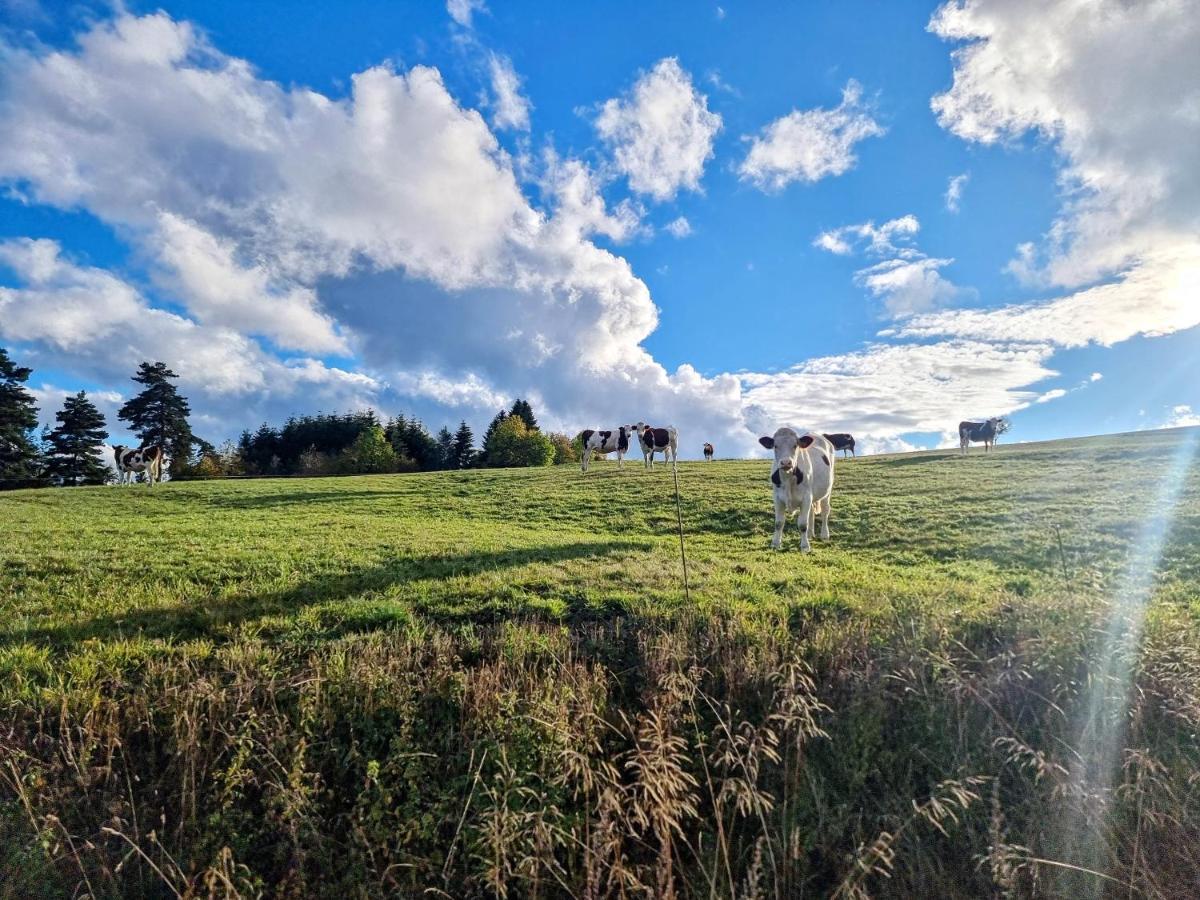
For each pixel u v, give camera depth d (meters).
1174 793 5.26
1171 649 6.48
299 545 14.39
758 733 5.45
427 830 5.12
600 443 45.56
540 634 8.02
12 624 8.05
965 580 11.77
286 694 6.29
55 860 4.84
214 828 5.12
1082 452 32.84
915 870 5.08
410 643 7.52
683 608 8.86
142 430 79.62
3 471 65.94
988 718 5.97
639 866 4.82
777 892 4.59
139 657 7.12
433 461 108.19
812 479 15.92
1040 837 5.15
